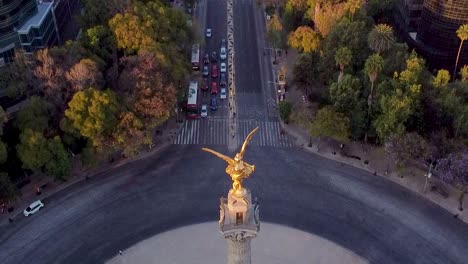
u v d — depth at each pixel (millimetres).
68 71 141250
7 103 154625
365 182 143250
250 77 185500
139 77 142000
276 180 144625
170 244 127375
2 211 135250
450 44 176000
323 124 143625
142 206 137375
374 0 198625
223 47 197625
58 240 128375
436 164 138375
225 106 171875
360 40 163750
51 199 138750
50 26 170375
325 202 137875
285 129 162375
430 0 174750
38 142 130375
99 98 134250
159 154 153250
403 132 140375
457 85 152375
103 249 126375
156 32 161125
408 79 146250
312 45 171875
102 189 141875
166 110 143250
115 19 156500
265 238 128500
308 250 125500
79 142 147000
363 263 122375
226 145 156625
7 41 153625
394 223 131750
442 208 135250
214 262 122812
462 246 125875
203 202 138375
